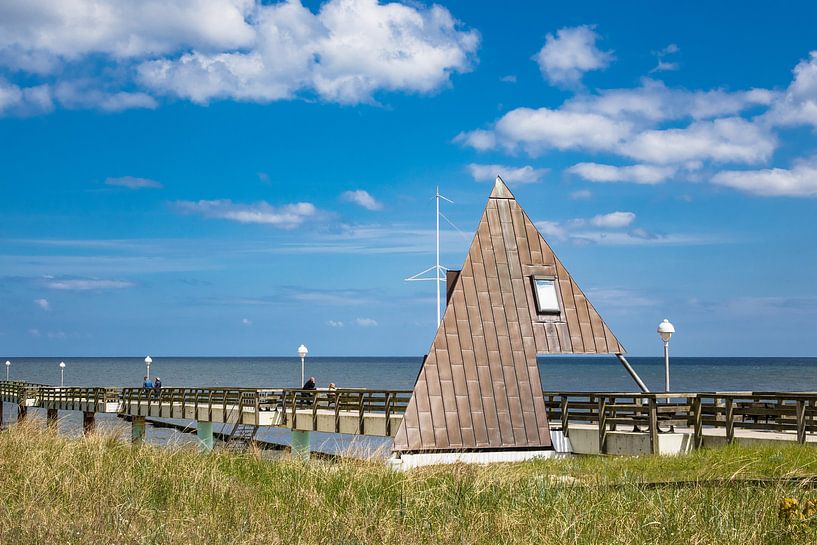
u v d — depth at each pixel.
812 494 10.80
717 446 20.55
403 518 10.06
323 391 27.20
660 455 18.89
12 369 188.88
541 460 19.55
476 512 10.24
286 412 28.69
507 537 9.28
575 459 19.05
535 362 24.39
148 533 8.68
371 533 9.23
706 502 10.34
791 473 12.33
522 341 24.59
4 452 13.17
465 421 22.98
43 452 13.30
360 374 149.62
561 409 23.69
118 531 8.70
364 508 10.37
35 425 16.69
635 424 21.72
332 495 11.43
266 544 8.67
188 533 8.88
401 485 11.83
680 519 9.57
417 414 22.64
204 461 13.61
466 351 23.84
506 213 26.22
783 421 19.48
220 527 9.29
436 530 9.51
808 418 19.36
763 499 10.29
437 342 23.67
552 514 10.05
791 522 9.05
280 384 101.00
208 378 126.06
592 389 94.94
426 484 11.90
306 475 12.69
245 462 14.35
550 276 25.81
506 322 24.69
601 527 9.46
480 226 25.70
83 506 9.86
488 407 23.33
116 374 149.12
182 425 44.00
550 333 25.14
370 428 25.09
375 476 12.49
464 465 13.44
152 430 41.97
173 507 10.23
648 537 9.09
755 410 19.94
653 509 10.02
